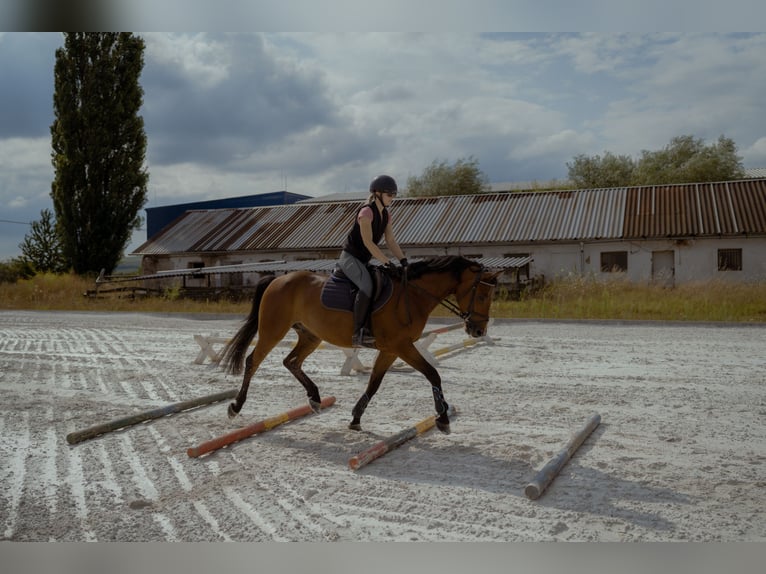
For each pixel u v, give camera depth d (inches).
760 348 459.8
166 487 189.5
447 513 165.3
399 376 364.8
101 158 1504.7
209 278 1202.0
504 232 1075.9
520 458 211.2
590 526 156.3
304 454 220.5
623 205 1090.1
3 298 1155.3
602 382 338.6
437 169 1871.3
